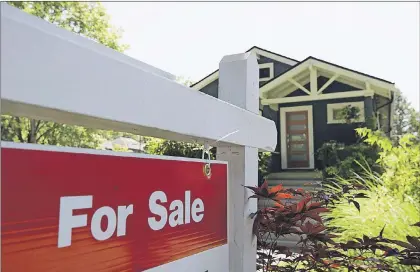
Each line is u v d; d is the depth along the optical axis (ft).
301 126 37.60
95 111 2.80
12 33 2.28
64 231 2.63
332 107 36.01
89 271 2.79
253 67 5.70
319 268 6.21
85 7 41.09
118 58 3.19
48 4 39.11
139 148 40.78
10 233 2.31
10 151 2.34
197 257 4.04
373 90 32.76
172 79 3.90
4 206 2.29
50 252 2.53
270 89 34.81
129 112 3.10
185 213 3.90
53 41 2.52
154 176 3.50
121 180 3.13
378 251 8.01
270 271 6.24
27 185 2.41
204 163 4.30
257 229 5.31
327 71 34.12
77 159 2.76
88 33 41.29
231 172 5.18
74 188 2.72
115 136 42.16
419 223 5.76
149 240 3.39
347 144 34.71
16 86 2.28
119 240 3.08
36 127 36.76
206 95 4.20
